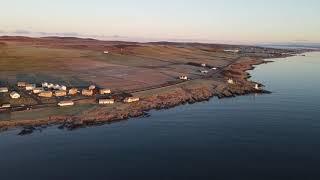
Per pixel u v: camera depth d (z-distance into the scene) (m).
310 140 102.69
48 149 96.94
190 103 153.25
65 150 96.44
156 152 95.06
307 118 125.88
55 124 116.81
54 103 135.50
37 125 115.00
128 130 113.81
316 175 80.88
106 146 99.44
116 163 88.25
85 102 139.25
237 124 119.44
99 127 116.44
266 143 100.75
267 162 87.94
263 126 116.75
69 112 126.94
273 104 149.38
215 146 98.94
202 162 88.38
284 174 81.44
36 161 89.31
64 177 80.88
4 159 90.31
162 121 124.00
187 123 121.50
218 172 82.75
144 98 151.38
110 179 79.88
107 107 135.50
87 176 81.38
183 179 79.62
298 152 93.88
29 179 80.06
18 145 99.44
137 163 88.25
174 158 91.06
